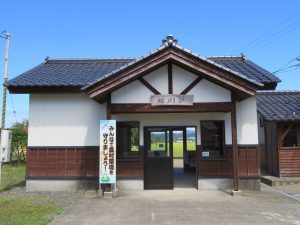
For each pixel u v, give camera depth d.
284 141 14.12
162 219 7.37
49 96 11.68
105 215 7.77
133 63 9.66
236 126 10.55
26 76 11.91
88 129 11.54
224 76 9.73
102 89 9.78
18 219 7.15
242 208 8.41
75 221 7.25
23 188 12.00
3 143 10.93
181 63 9.84
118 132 11.45
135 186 11.21
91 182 11.39
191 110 10.20
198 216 7.61
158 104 10.12
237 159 10.23
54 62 14.21
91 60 14.32
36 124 11.60
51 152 11.54
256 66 13.11
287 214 7.79
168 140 11.35
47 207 8.52
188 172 15.91
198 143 11.28
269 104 14.95
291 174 13.80
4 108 14.12
